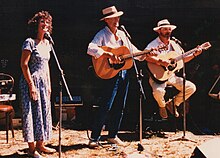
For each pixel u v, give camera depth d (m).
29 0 8.65
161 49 6.15
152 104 7.62
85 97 8.61
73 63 8.78
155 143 6.09
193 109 8.16
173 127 7.32
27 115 5.02
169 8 8.62
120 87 5.75
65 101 7.62
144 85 7.74
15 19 8.69
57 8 8.68
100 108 5.76
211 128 7.51
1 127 7.27
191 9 8.58
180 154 5.44
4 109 5.89
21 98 5.06
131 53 5.62
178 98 6.68
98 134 5.77
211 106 8.10
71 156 5.33
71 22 8.72
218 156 3.81
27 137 5.02
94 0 8.66
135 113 7.80
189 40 8.59
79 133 6.90
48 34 4.92
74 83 8.66
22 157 5.29
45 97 5.16
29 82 4.95
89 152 5.53
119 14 5.62
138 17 8.67
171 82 6.58
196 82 8.29
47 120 5.19
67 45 8.77
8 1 8.64
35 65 5.06
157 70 6.38
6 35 8.71
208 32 8.45
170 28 6.37
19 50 8.72
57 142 6.12
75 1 8.66
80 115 8.06
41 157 5.16
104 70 5.64
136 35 8.73
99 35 5.65
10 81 6.68
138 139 6.40
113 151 5.57
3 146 5.88
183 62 6.33
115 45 5.70
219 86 8.21
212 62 8.33
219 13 8.54
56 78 8.61
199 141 6.27
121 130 7.18
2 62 8.56
